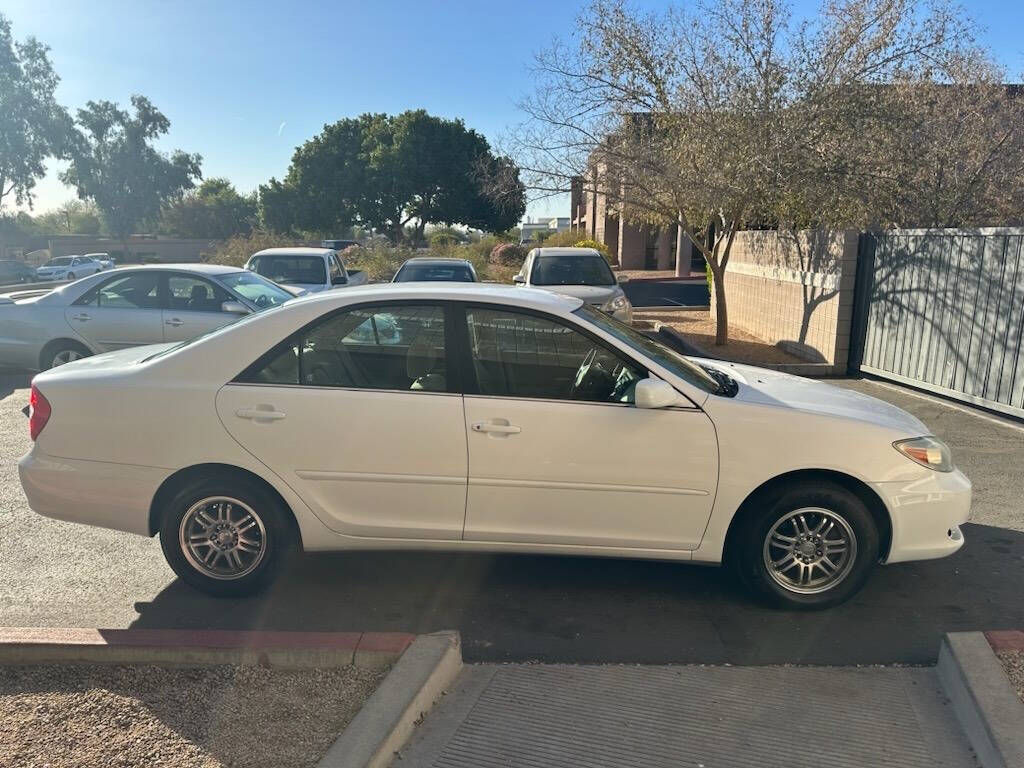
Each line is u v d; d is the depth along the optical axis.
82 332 9.23
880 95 10.63
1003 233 7.94
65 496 4.11
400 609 4.12
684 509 3.93
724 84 10.80
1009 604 4.12
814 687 3.28
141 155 63.00
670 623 3.94
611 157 11.69
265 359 4.04
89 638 3.48
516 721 3.05
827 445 3.85
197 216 71.19
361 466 3.98
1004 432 7.51
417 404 3.95
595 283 12.72
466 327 4.03
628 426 3.87
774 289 13.04
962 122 11.75
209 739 2.91
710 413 3.87
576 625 3.93
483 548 4.07
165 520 4.07
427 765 2.79
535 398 3.95
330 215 52.44
